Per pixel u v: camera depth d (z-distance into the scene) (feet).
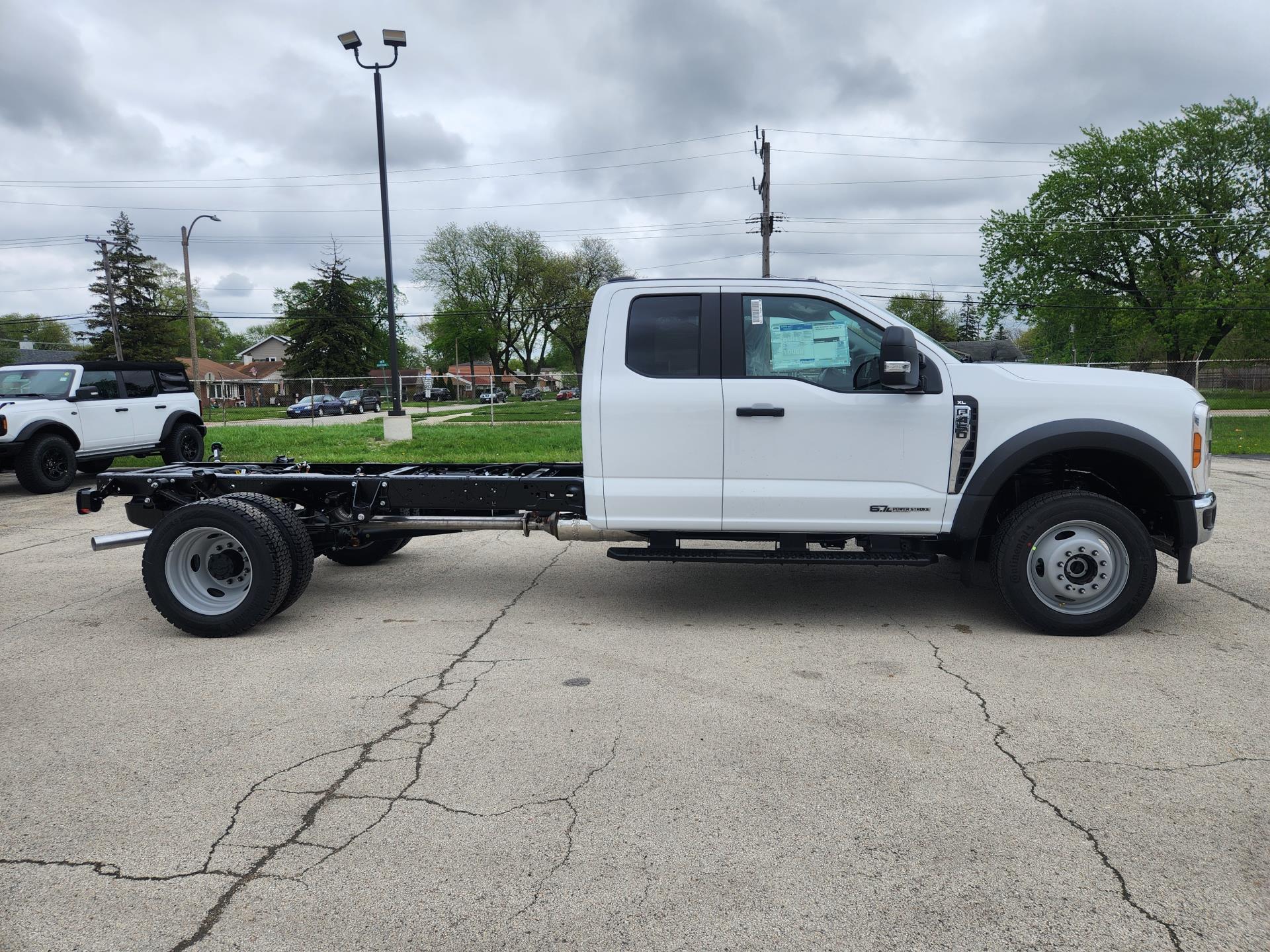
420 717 12.62
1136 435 15.35
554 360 328.29
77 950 7.49
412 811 9.83
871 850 8.88
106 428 42.80
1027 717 12.24
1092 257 142.10
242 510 16.66
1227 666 14.32
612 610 18.51
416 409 166.20
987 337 156.87
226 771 10.94
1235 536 25.30
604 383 16.46
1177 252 138.00
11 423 37.88
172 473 19.40
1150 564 15.56
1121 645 15.46
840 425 15.89
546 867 8.67
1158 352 148.66
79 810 9.98
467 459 50.78
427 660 15.26
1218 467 43.06
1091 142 142.20
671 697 13.28
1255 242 134.72
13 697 13.69
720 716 12.48
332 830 9.44
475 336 252.83
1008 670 14.24
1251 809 9.62
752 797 10.05
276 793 10.33
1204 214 138.10
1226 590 19.26
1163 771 10.55
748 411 15.97
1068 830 9.22
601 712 12.69
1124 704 12.68
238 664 15.23
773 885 8.31
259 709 13.02
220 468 20.95
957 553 19.62
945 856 8.76
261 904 8.13
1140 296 143.13
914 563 15.93
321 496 19.66
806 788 10.25
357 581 21.59
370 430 77.71
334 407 155.53
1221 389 159.43
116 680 14.46
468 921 7.82
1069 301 145.38
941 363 15.87
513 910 7.97
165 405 46.70
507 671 14.56
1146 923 7.65
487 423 87.40
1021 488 17.10
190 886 8.44
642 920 7.79
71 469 40.50
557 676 14.30
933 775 10.52
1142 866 8.53
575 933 7.62
